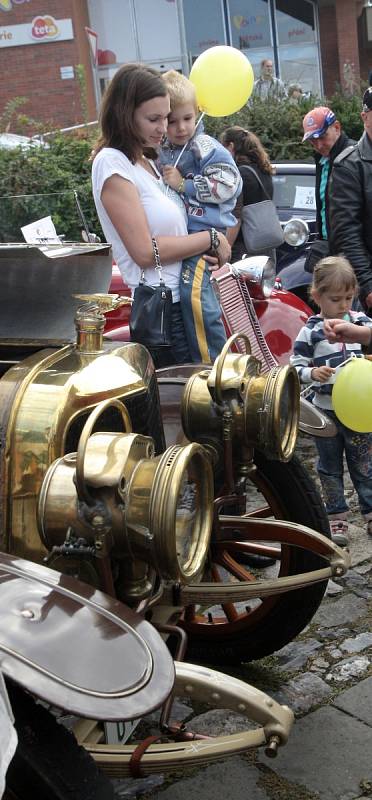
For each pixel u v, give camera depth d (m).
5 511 1.89
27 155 6.82
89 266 2.62
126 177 3.24
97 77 15.88
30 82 16.55
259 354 4.39
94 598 1.59
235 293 4.38
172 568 1.72
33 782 1.42
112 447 1.74
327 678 2.74
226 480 2.39
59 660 1.41
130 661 1.46
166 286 3.31
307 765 2.34
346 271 3.58
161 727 1.79
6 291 2.49
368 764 2.33
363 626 3.06
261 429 2.33
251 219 5.30
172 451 1.75
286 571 2.70
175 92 3.56
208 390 2.38
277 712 1.67
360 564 3.53
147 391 2.27
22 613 1.50
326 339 3.68
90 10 17.17
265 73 12.39
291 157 10.80
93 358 2.12
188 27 17.52
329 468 3.72
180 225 3.43
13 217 3.09
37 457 1.88
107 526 1.70
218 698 1.69
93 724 1.82
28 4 16.14
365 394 3.18
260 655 2.77
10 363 2.23
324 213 5.50
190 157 3.65
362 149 4.34
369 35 18.16
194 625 2.83
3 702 1.36
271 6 17.50
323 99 13.16
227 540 2.60
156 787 2.29
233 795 2.24
